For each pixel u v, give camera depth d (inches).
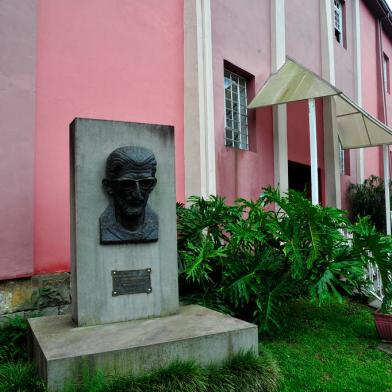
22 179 167.6
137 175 138.4
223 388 116.7
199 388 113.1
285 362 158.2
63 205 181.8
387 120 594.2
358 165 494.3
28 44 173.0
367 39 544.7
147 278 146.3
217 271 197.8
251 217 197.3
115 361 112.2
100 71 202.8
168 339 120.8
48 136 179.5
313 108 275.4
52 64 183.3
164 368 116.4
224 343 128.4
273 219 193.2
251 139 305.7
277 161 320.8
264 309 180.7
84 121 139.6
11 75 167.0
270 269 186.4
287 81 290.2
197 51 247.1
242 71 298.4
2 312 161.8
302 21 383.9
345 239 193.5
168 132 154.2
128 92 215.5
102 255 139.7
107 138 142.9
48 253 175.5
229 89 297.3
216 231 200.4
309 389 137.2
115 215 141.5
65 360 106.7
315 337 190.2
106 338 122.2
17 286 166.2
